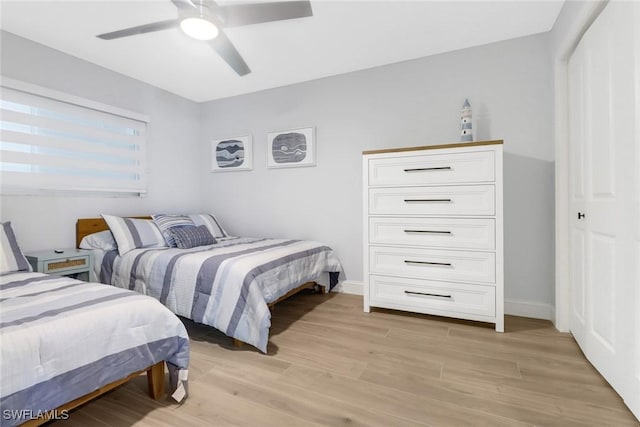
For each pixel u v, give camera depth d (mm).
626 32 1301
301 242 3029
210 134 3885
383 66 2938
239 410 1340
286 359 1793
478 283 2213
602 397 1405
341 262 3201
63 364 1035
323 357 1813
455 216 2268
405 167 2418
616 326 1411
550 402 1376
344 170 3150
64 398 1031
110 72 2934
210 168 3893
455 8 2076
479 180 2189
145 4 1971
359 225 3104
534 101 2406
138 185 3199
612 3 1420
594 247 1645
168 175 3529
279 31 2334
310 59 2801
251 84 3361
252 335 1831
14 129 2318
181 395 1382
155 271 2221
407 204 2422
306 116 3311
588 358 1729
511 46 2471
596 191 1616
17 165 2336
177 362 1396
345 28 2303
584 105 1765
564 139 2117
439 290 2334
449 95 2689
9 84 2258
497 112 2523
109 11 2041
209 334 2186
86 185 2762
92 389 1110
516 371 1639
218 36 1908
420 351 1877
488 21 2229
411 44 2551
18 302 1274
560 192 2139
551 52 2316
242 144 3660
